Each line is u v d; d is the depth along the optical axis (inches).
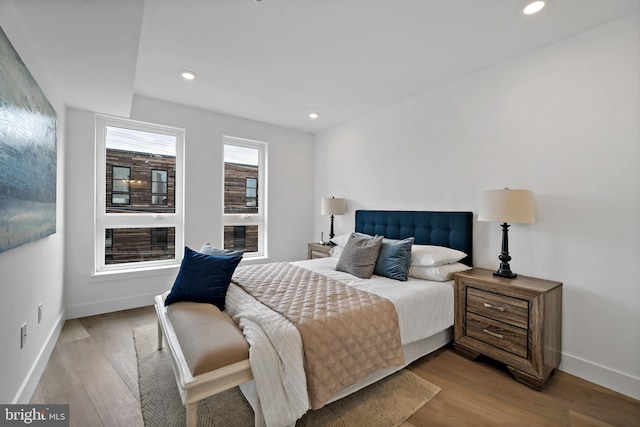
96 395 67.3
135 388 70.1
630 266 70.5
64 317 107.4
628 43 70.3
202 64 97.0
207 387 49.1
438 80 107.9
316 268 110.7
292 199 173.6
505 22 74.2
